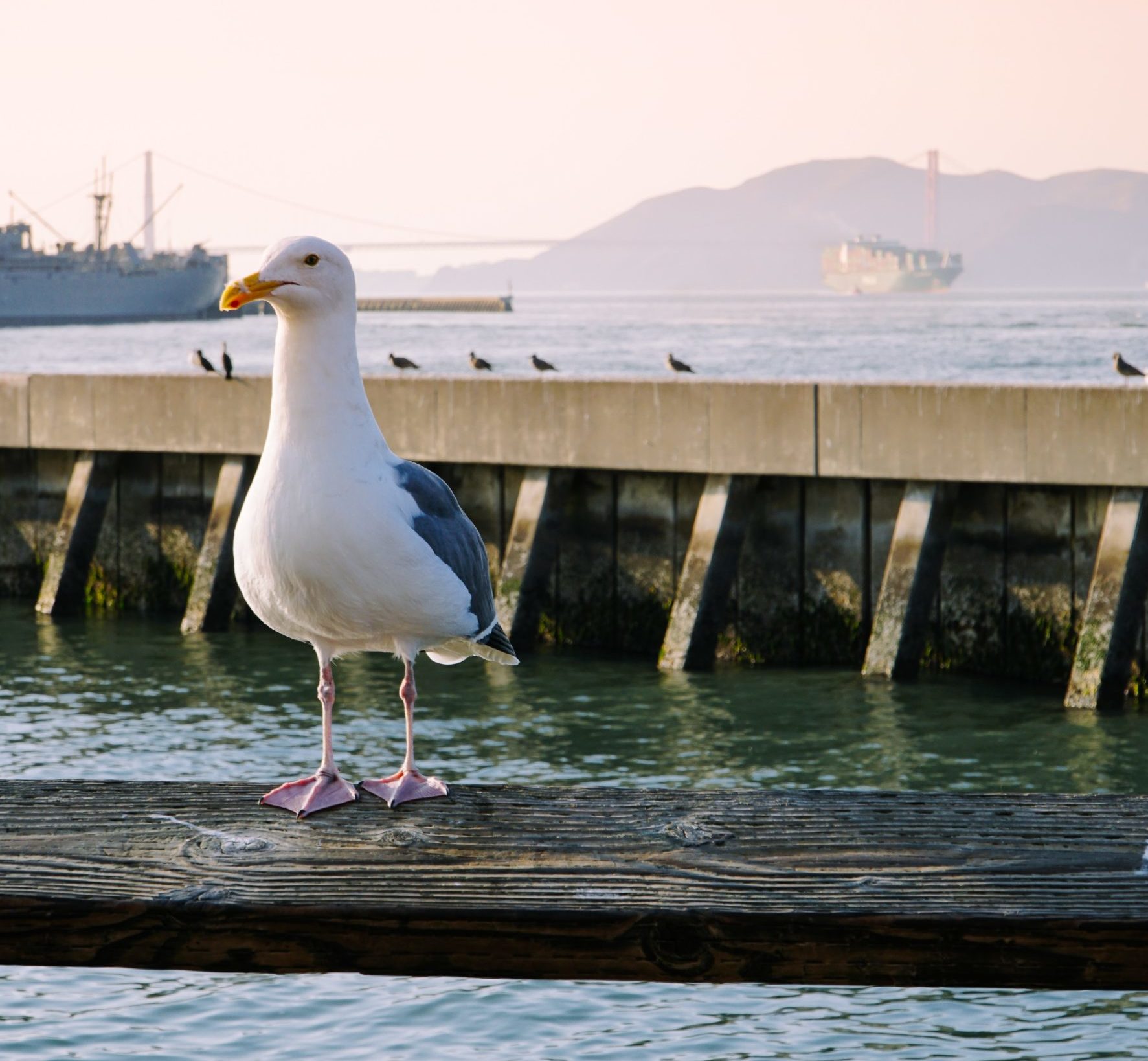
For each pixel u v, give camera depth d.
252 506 4.29
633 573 17.72
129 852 3.29
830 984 2.94
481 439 17.83
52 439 20.27
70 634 18.97
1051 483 15.06
